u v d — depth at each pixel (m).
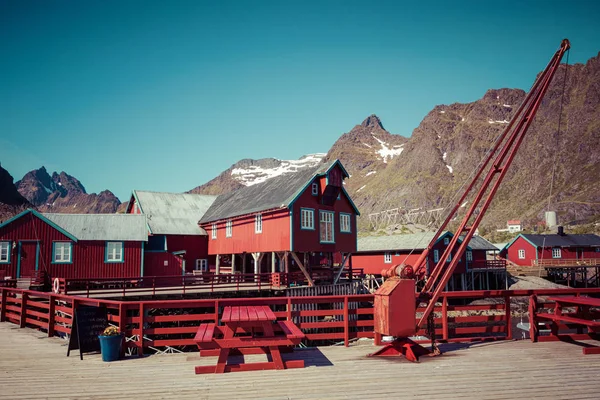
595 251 74.06
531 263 72.62
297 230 28.94
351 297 11.67
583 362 9.70
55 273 30.31
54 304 14.31
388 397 7.40
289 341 9.17
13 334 15.05
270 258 36.59
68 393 7.88
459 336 20.73
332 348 11.30
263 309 10.59
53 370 9.54
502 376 8.62
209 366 9.09
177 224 38.03
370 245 57.12
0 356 11.10
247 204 34.38
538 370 9.05
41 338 14.04
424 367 9.32
